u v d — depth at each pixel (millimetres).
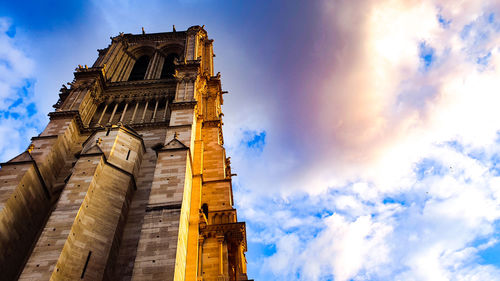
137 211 25641
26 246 24328
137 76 56281
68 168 31344
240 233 27938
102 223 23016
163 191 24203
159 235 21062
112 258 22250
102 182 25234
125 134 30297
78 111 35656
